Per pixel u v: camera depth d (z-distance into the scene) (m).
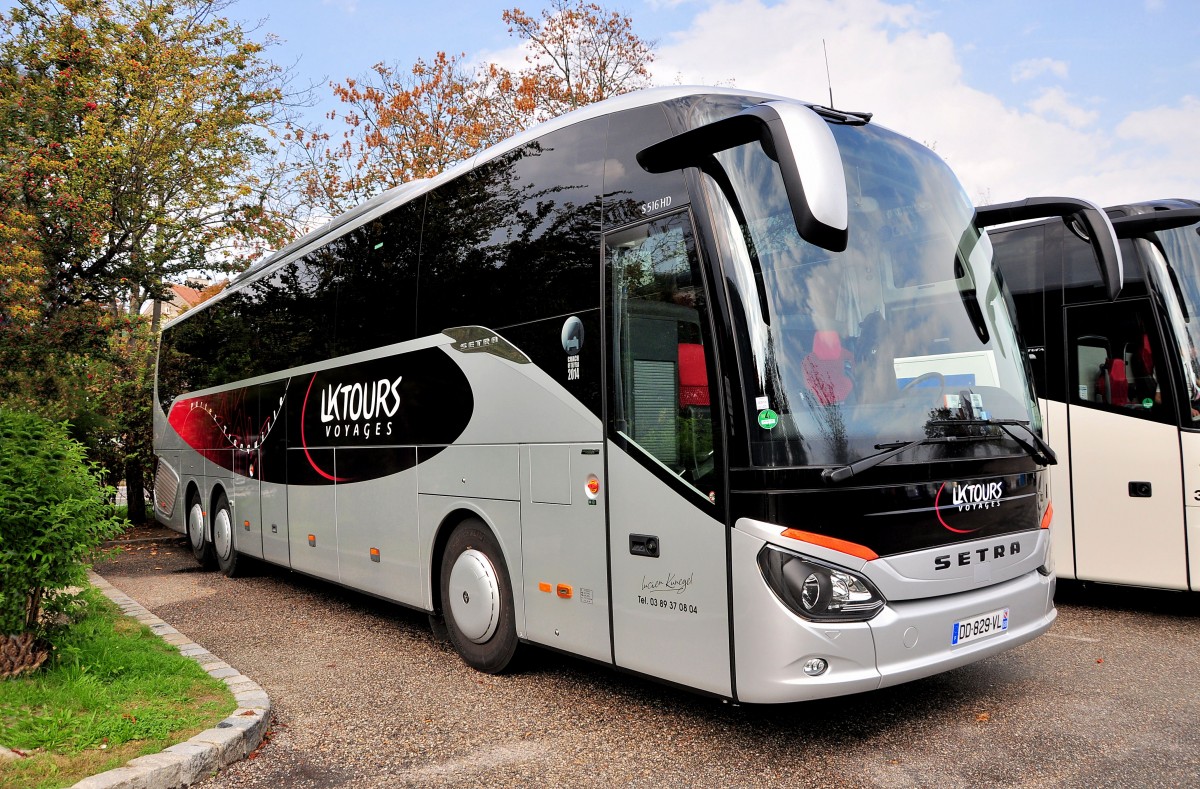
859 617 3.87
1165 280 6.97
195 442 11.94
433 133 24.20
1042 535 4.77
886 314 4.42
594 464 4.79
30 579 5.03
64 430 5.39
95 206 17.14
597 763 4.21
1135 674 5.42
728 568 4.00
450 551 6.18
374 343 7.23
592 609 4.80
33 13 18.59
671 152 4.41
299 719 4.99
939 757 4.13
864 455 3.99
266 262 10.21
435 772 4.16
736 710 4.93
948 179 5.18
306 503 8.40
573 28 25.41
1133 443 7.05
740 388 4.00
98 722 4.34
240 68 20.98
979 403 4.59
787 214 4.24
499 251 5.73
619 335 4.69
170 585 10.24
